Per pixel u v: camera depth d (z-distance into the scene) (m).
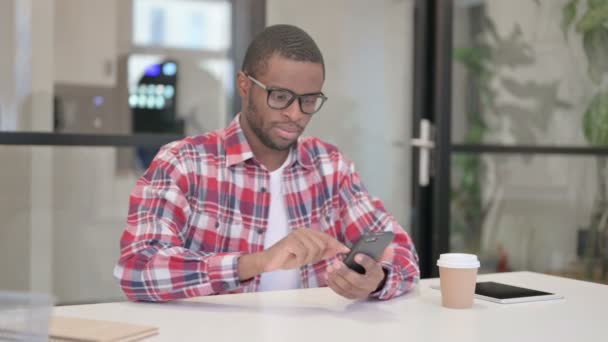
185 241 1.66
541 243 3.61
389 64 3.29
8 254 2.71
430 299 1.48
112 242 2.87
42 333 0.89
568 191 3.65
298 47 1.60
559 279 1.76
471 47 3.40
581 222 3.69
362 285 1.39
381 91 3.28
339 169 1.87
